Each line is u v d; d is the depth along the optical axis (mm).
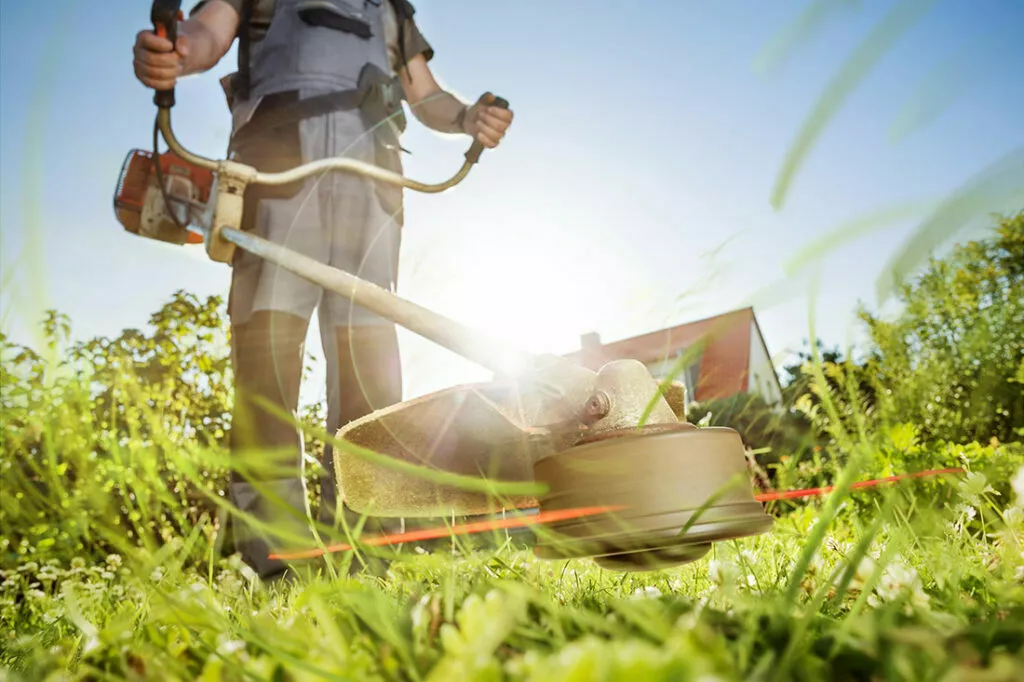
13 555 2137
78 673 902
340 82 2826
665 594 1104
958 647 620
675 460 1059
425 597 1043
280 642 787
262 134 2756
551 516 1093
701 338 795
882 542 1239
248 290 2574
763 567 1329
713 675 492
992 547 1189
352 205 2701
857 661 635
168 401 3646
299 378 2586
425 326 1484
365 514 1042
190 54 2582
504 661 714
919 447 2445
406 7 3160
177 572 909
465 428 1331
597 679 476
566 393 1294
